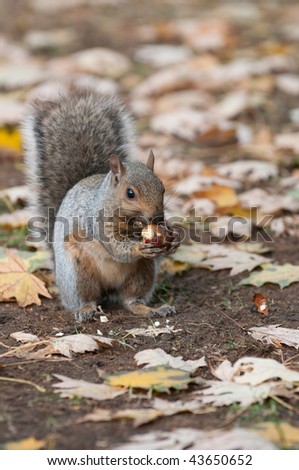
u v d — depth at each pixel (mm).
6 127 15781
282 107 17172
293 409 7262
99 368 8102
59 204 10758
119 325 9273
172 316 9516
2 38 20781
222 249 11328
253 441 6582
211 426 6973
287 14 23891
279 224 12320
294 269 10602
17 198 12766
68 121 10992
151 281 9836
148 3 25219
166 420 7109
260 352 8492
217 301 9992
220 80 18359
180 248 11398
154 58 19703
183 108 17047
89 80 17719
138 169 9250
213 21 21781
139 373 7738
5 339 8852
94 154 10812
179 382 7539
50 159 10852
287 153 15008
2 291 9820
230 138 15883
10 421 7070
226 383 7629
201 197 12883
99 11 24219
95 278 9625
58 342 8500
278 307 9742
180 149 15461
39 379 7871
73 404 7375
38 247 11398
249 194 13148
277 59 19188
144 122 16703
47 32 21938
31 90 17766
